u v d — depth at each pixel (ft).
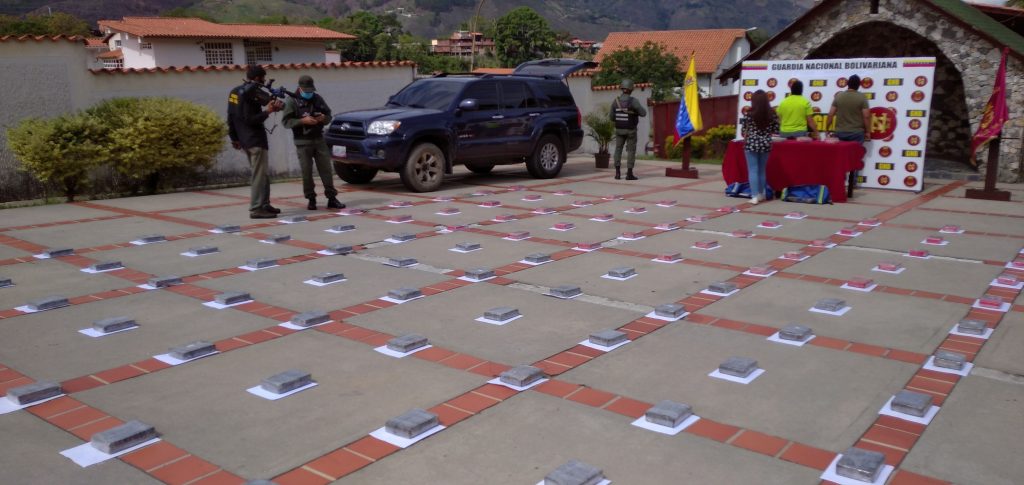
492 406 12.64
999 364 14.43
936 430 11.66
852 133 36.24
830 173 33.42
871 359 14.74
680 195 36.70
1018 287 19.81
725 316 17.51
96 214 31.04
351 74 47.52
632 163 42.63
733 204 33.78
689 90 42.52
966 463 10.61
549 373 14.07
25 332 16.43
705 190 38.50
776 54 46.44
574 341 15.85
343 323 17.06
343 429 11.80
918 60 36.52
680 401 12.81
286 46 148.87
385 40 254.27
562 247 24.88
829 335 16.16
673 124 64.75
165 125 35.78
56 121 33.47
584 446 11.20
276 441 11.40
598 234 26.99
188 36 137.39
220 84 41.75
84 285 20.21
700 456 10.87
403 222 29.27
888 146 38.04
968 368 14.20
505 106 40.81
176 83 40.01
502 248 24.72
